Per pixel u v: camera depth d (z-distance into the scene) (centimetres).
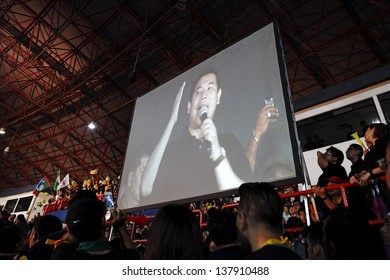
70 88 1477
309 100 799
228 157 327
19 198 1538
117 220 209
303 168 277
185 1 921
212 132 365
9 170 2255
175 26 1127
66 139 1869
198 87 437
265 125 309
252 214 134
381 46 1002
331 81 1169
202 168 349
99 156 1886
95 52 1293
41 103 1609
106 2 1075
